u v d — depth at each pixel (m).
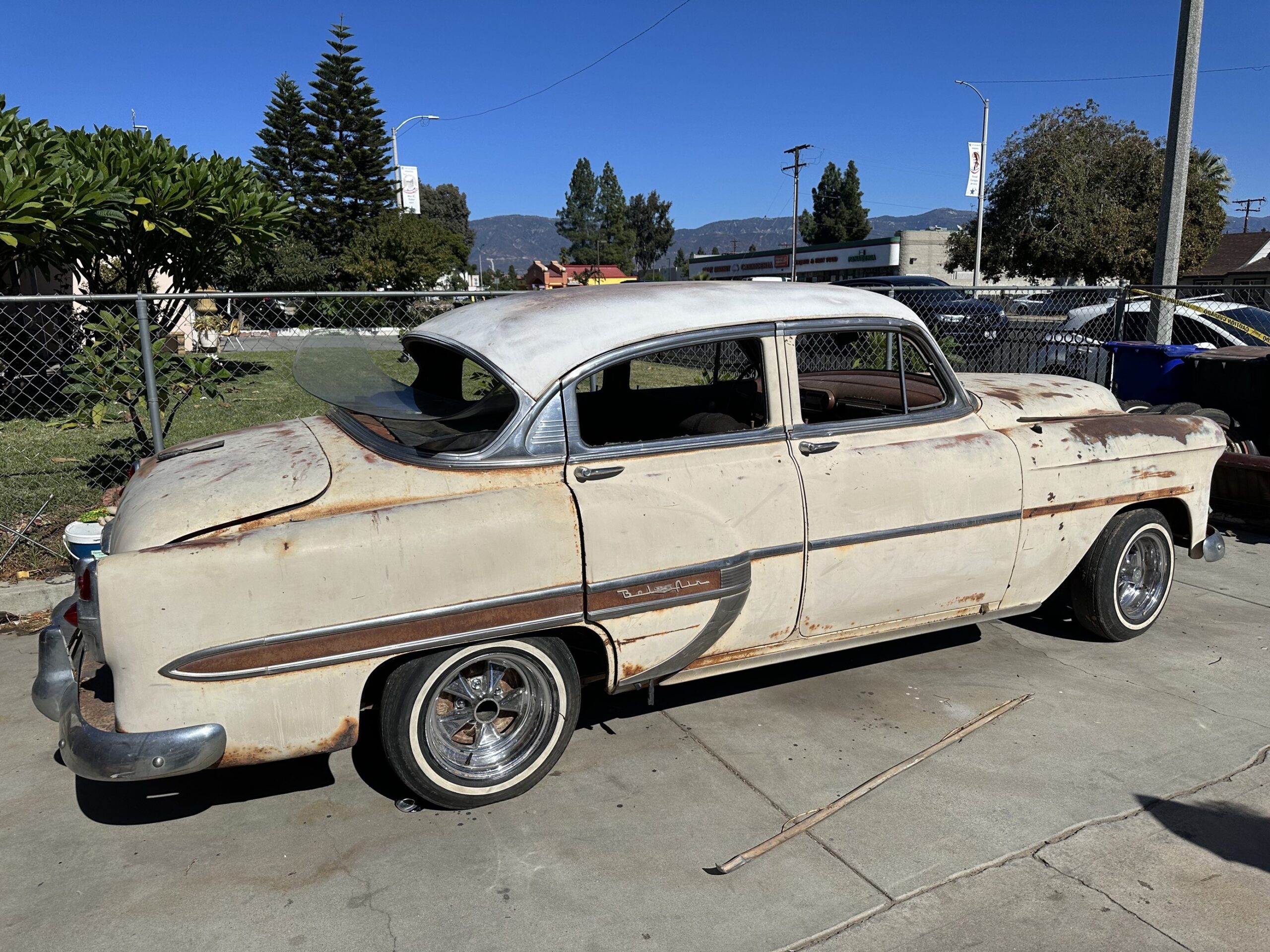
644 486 3.35
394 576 2.93
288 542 2.85
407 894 2.82
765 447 3.61
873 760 3.60
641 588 3.28
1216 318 8.84
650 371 4.01
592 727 3.91
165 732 2.76
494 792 3.28
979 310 11.72
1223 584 5.71
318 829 3.18
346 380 3.66
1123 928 2.65
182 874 2.93
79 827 3.20
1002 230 31.25
